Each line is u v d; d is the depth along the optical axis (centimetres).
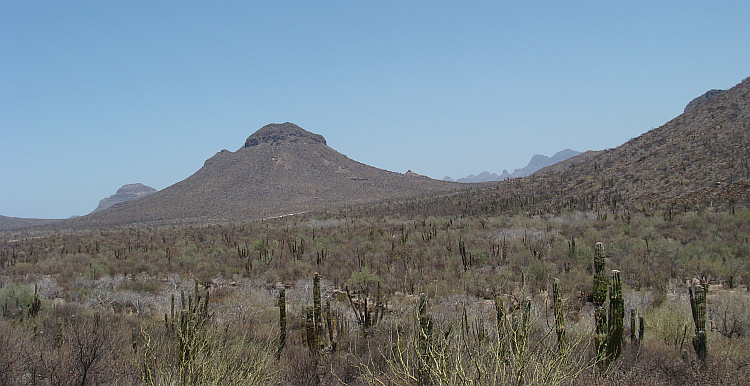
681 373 922
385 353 1035
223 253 4922
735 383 874
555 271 2833
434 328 618
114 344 1000
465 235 4962
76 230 10994
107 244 6594
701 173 5891
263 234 6706
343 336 1430
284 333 1273
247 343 1098
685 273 2683
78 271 4038
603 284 770
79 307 2336
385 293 2645
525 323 583
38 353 995
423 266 3441
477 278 2769
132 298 2727
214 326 887
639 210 5431
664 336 1456
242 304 2184
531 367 555
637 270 2791
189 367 680
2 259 4906
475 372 535
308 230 7050
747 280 2439
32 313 1988
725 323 1482
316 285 1230
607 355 741
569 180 8650
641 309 1862
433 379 563
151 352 754
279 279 3612
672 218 4600
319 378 1023
